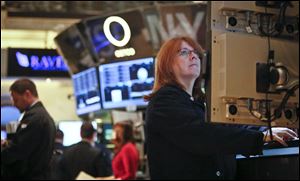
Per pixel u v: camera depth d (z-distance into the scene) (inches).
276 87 73.0
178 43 80.7
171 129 72.7
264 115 72.4
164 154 74.4
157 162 75.1
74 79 237.0
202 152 70.6
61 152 210.7
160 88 78.2
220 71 71.6
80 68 228.1
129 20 198.2
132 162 214.4
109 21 197.6
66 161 201.5
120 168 213.9
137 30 198.5
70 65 234.2
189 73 79.6
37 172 136.9
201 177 73.0
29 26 270.7
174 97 75.5
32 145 135.3
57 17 250.1
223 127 70.1
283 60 75.0
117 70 209.2
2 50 249.3
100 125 293.6
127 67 206.4
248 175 75.5
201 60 78.4
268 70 73.0
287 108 74.0
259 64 73.2
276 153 73.0
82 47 217.9
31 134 135.3
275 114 72.9
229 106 70.9
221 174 74.5
